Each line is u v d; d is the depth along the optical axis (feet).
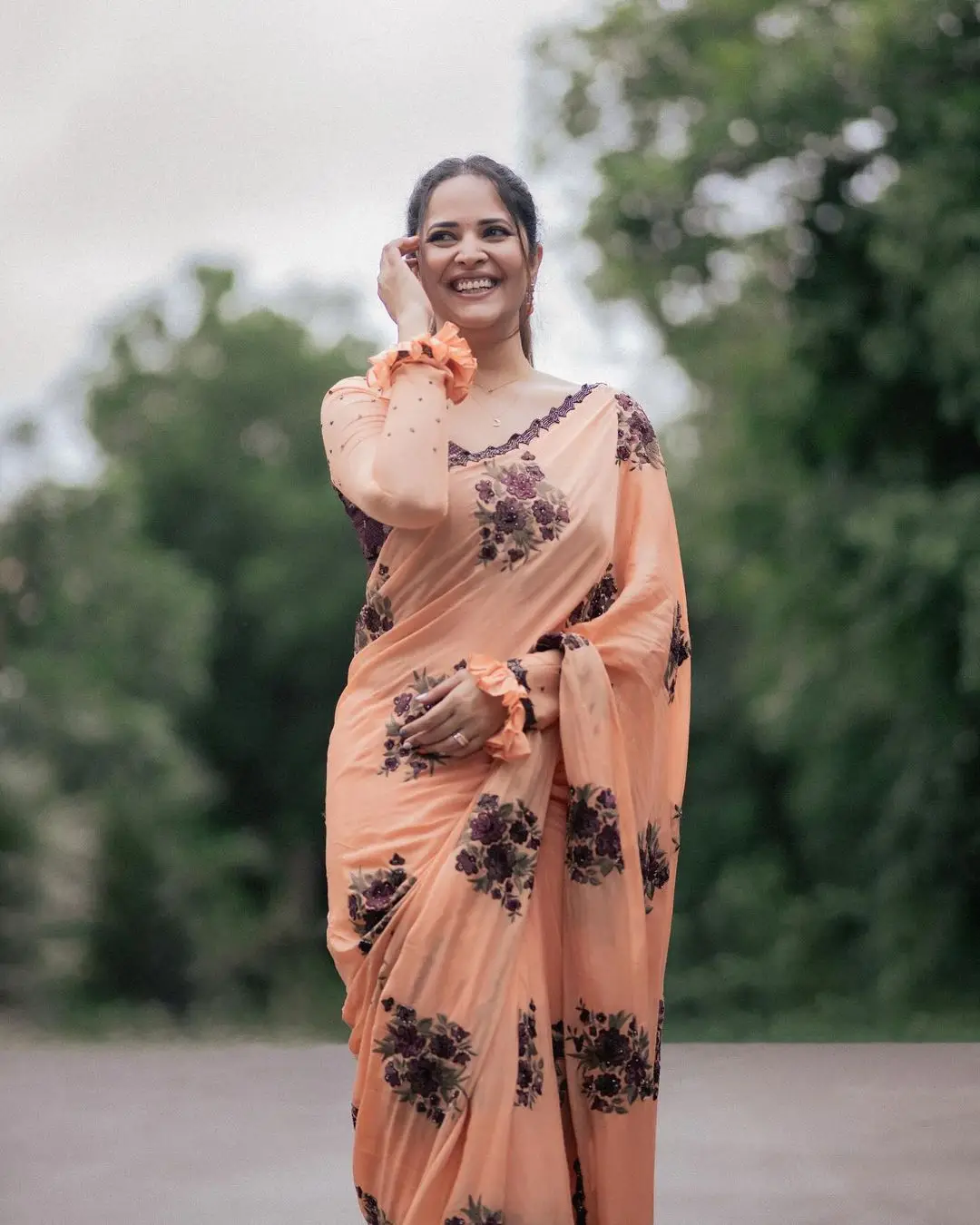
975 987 51.62
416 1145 10.82
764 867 73.56
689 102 57.26
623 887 11.25
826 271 50.67
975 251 45.37
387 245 12.51
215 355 123.85
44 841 79.30
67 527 82.07
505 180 12.44
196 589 91.91
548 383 12.51
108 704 79.25
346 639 115.85
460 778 11.28
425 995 10.80
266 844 114.11
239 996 87.30
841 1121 17.87
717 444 67.46
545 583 11.59
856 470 51.55
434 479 11.23
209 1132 18.71
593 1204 11.22
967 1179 15.03
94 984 82.38
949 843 51.93
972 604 43.80
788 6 52.90
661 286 55.98
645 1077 11.29
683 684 12.17
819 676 52.80
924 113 48.11
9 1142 18.30
